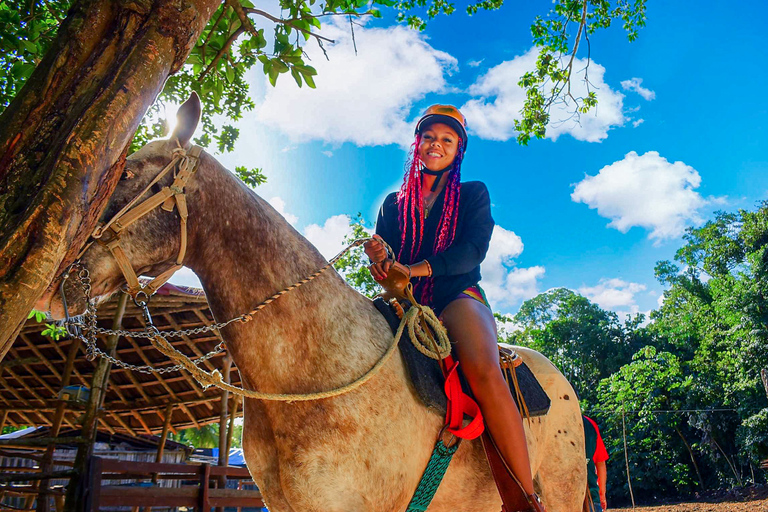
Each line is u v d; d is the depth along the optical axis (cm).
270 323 227
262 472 229
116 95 173
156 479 686
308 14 352
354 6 382
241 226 233
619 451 3372
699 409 3250
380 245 244
